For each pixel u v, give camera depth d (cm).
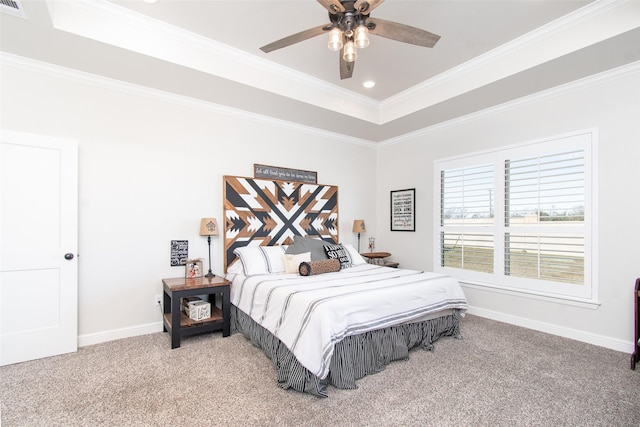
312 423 174
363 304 228
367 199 514
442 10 241
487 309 371
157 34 259
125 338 301
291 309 226
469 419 178
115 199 301
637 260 266
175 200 334
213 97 340
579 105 298
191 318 307
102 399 196
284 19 254
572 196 303
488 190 371
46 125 270
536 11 240
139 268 312
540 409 187
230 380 221
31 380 219
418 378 225
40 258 255
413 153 467
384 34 198
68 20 222
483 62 307
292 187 421
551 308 317
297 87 347
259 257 345
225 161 368
